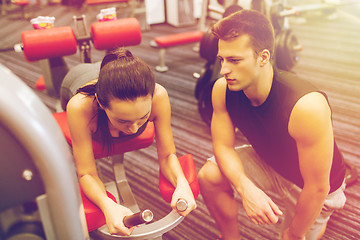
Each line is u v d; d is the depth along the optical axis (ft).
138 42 6.04
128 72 2.64
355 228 5.33
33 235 2.06
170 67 11.85
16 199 1.87
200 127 8.29
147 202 5.95
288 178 3.86
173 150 3.78
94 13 19.79
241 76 3.10
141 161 7.11
